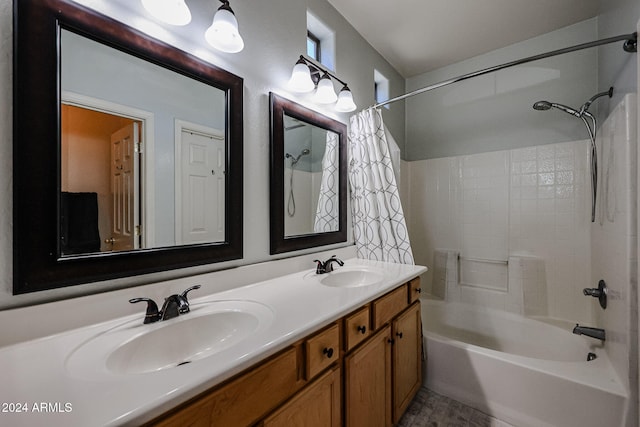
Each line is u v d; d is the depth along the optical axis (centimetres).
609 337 141
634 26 126
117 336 75
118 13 87
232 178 118
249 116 127
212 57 113
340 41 187
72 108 78
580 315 193
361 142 190
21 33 69
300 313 90
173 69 100
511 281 216
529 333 195
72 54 78
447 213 253
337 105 170
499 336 209
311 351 85
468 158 242
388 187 182
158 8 88
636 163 112
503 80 227
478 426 144
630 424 112
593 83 191
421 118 271
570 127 199
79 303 77
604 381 124
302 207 157
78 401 48
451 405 159
